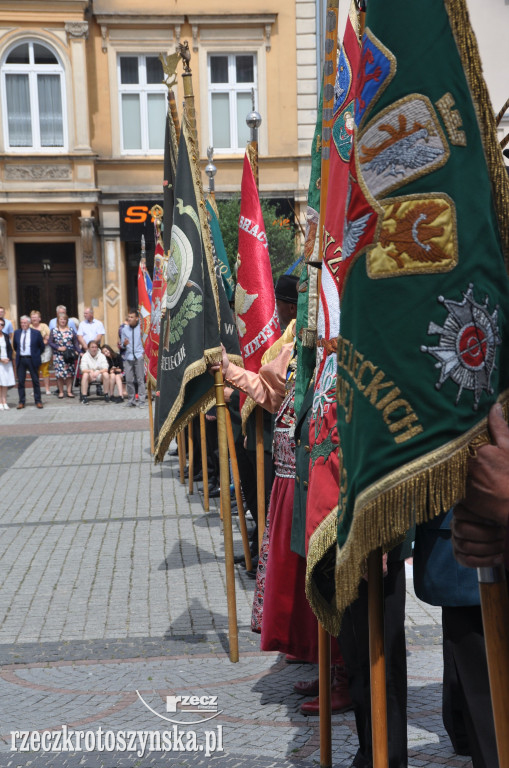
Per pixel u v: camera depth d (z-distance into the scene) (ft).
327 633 10.24
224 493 14.94
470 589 8.70
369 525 6.29
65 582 19.83
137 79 73.92
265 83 73.61
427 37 6.41
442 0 6.44
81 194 72.23
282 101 73.87
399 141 6.41
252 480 19.74
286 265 45.65
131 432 46.75
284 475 12.92
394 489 6.16
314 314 10.57
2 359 58.75
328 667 10.31
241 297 18.03
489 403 6.19
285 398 13.17
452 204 6.27
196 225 15.01
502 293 6.35
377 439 6.30
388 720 9.50
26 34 71.05
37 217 74.64
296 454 11.25
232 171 74.13
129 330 59.11
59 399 64.39
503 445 5.85
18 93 72.02
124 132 74.28
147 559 21.56
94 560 21.65
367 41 6.68
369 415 6.36
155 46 73.05
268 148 74.02
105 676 14.30
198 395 15.07
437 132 6.34
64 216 75.00
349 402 6.61
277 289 15.29
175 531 24.36
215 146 74.49
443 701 10.68
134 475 33.88
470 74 6.40
